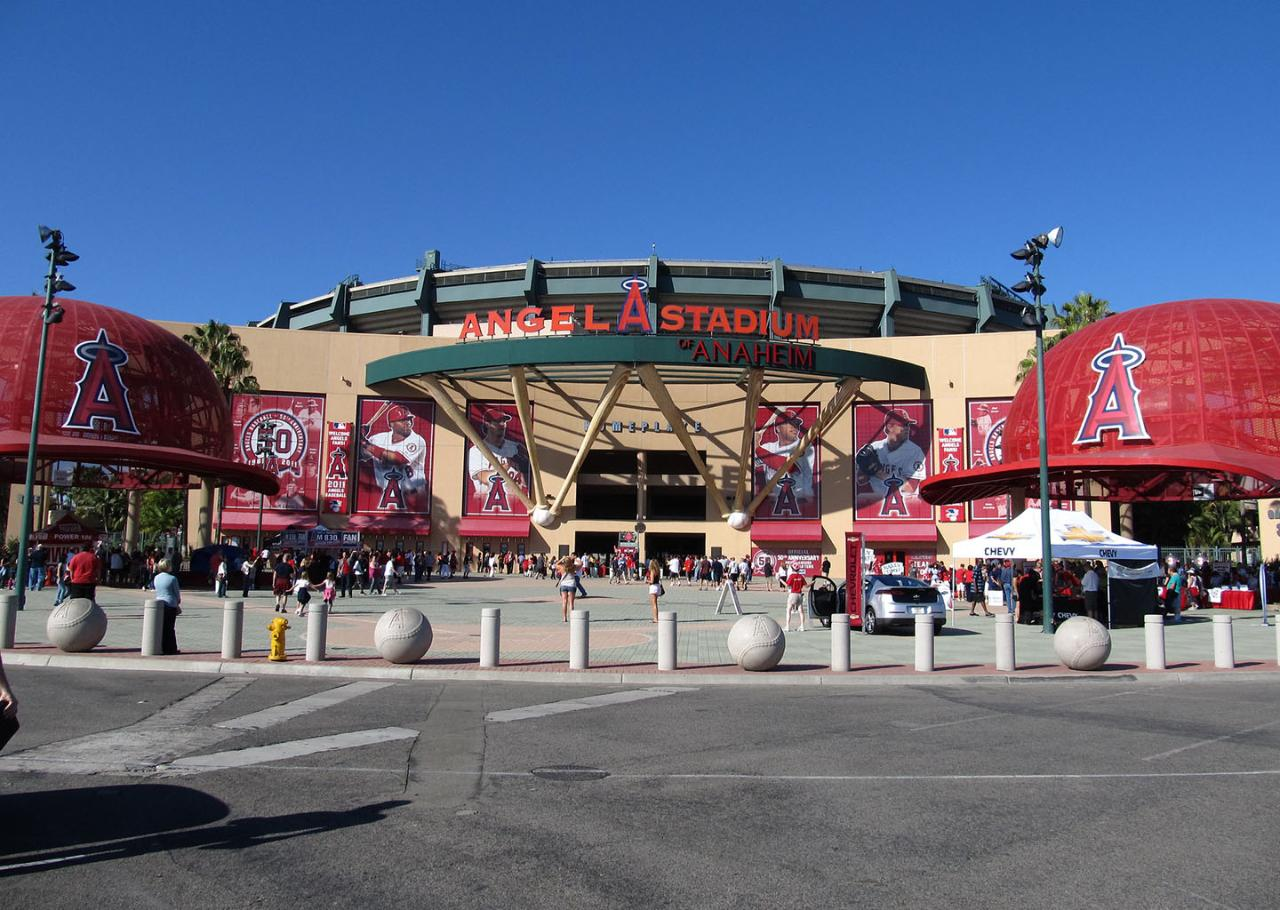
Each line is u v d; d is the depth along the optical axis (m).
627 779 8.17
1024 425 41.00
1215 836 6.51
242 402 63.88
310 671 15.32
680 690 14.05
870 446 65.12
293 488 63.88
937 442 64.06
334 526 63.78
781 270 73.56
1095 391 37.19
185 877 5.53
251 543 62.81
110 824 6.63
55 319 27.75
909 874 5.69
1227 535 71.12
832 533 64.75
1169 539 72.88
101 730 10.25
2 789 7.62
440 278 76.62
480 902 5.17
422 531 64.12
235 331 64.50
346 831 6.51
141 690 13.28
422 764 8.67
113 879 5.48
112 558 42.84
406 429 65.56
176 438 43.56
